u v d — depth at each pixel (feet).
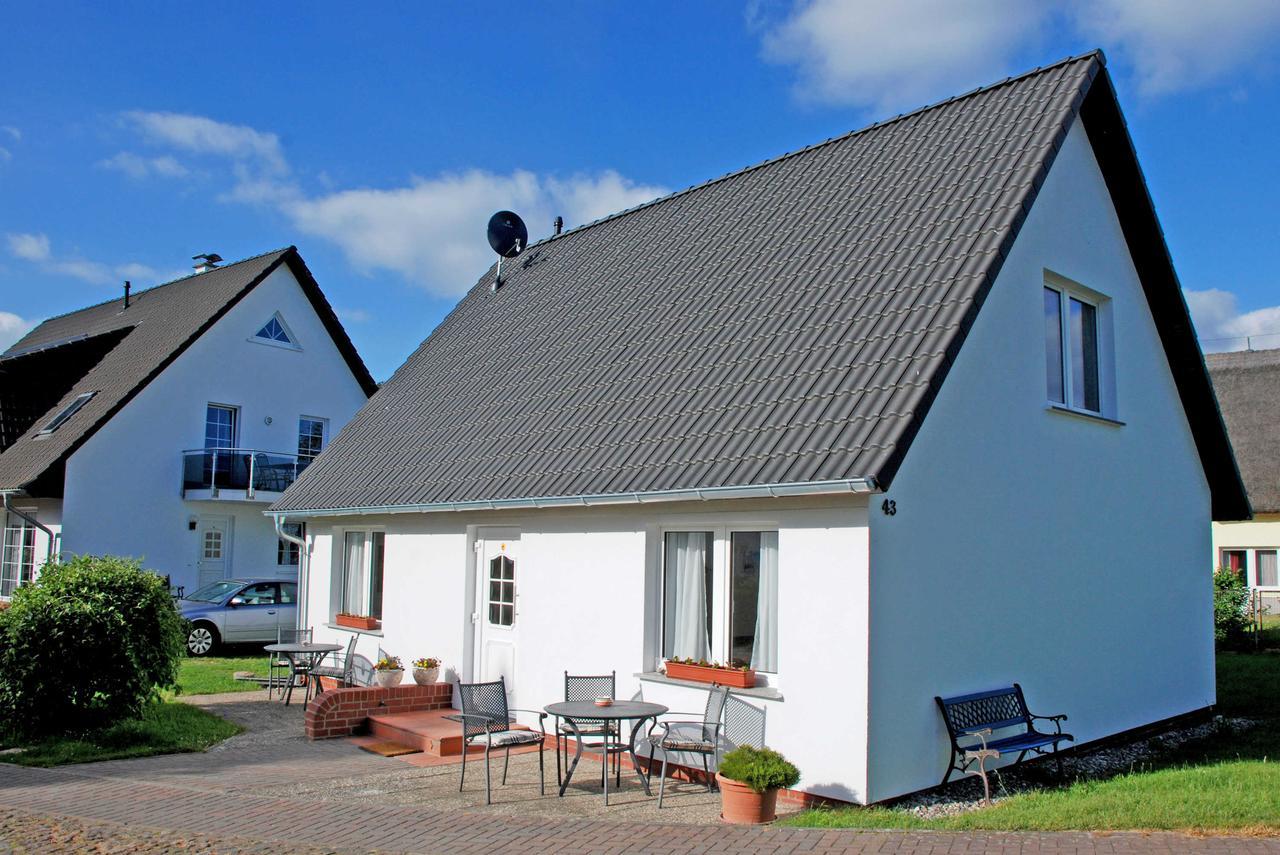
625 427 33.37
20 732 35.19
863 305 30.55
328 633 48.91
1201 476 44.04
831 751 25.21
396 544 44.11
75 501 71.61
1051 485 32.78
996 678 29.22
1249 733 37.81
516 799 27.32
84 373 87.97
